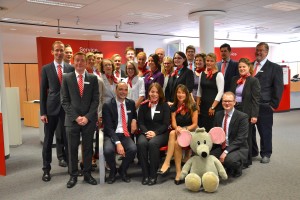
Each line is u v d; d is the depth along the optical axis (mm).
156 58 3908
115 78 3889
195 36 11562
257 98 3615
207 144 3125
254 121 3602
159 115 3430
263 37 12336
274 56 14375
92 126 3158
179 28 9641
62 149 3969
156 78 3863
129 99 3555
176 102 3596
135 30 9922
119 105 3406
